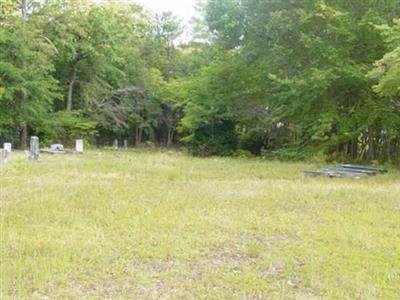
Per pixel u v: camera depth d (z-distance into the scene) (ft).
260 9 67.56
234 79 75.00
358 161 64.28
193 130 87.61
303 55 65.16
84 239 18.44
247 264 15.97
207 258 16.57
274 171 47.93
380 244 18.31
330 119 59.52
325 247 17.90
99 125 108.78
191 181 37.37
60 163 50.88
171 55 126.31
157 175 41.70
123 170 45.39
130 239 18.60
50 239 18.33
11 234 18.86
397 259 16.44
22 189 30.58
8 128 86.38
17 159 53.42
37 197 27.43
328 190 31.89
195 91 84.48
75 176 38.75
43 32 89.76
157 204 25.91
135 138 122.52
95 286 13.78
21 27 81.25
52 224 20.97
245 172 46.68
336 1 60.70
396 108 58.08
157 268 15.43
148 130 122.72
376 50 58.54
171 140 122.11
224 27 70.28
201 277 14.62
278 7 66.39
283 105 67.82
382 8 58.34
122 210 24.04
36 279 14.05
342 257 16.66
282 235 19.75
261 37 69.00
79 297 12.90
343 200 28.17
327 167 51.37
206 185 34.35
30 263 15.39
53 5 90.68
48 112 92.22
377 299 12.96
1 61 78.07
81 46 95.61
